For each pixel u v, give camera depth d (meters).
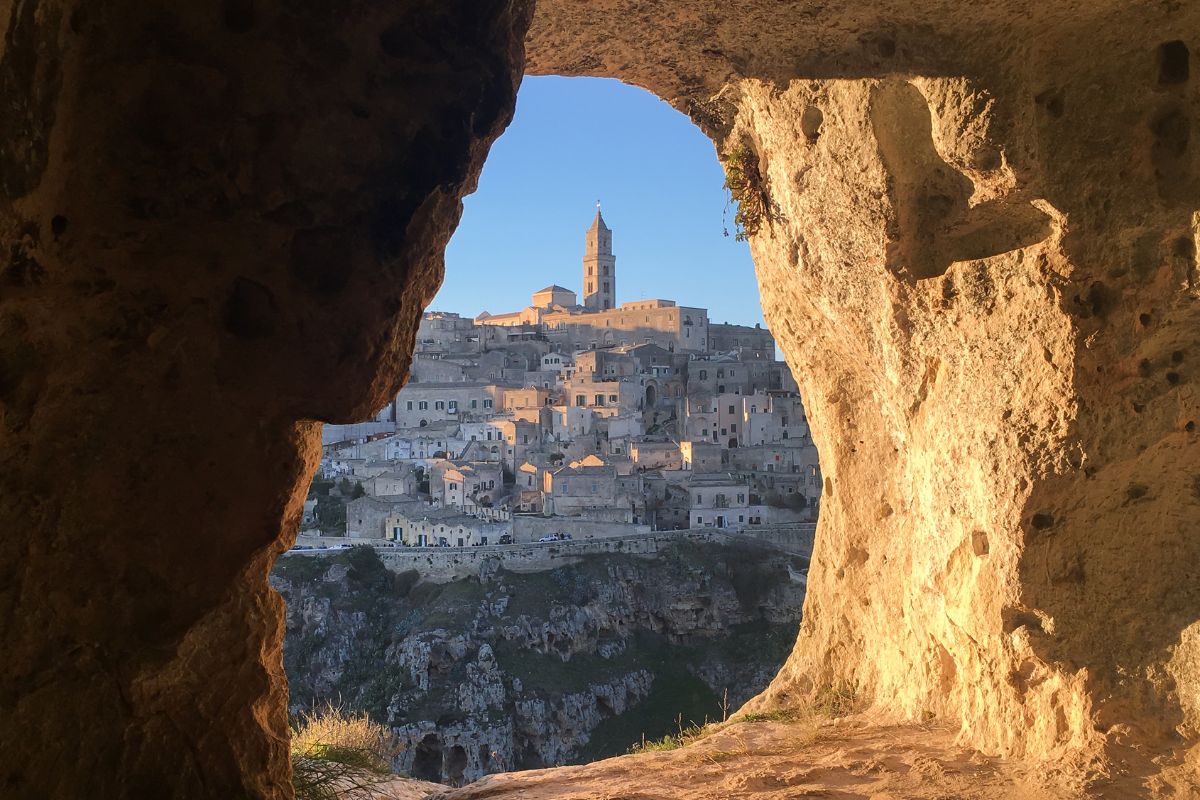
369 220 3.60
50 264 3.04
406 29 3.58
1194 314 5.55
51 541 3.16
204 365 3.42
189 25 3.26
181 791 3.40
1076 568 6.04
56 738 3.14
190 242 3.35
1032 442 5.93
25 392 3.04
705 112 7.93
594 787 6.49
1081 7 5.26
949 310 6.40
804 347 8.50
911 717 7.46
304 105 3.46
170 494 3.37
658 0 5.92
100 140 3.15
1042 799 5.50
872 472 8.20
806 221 7.20
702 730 8.41
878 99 6.13
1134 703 5.80
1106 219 5.59
